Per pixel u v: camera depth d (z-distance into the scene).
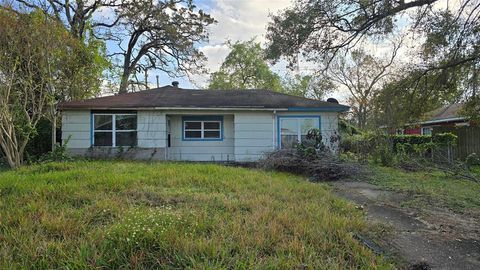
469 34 6.27
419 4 7.03
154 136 12.66
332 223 3.98
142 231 3.18
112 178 6.17
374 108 9.47
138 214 3.87
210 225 3.68
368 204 5.73
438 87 7.03
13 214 4.00
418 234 4.06
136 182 6.04
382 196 6.41
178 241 3.10
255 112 13.02
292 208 4.63
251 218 4.00
